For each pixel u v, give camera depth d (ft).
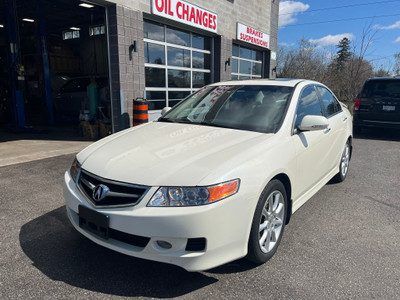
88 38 42.96
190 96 13.47
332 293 7.63
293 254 9.38
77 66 43.75
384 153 23.91
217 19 35.88
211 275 8.22
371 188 15.72
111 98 25.38
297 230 11.00
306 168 10.80
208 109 11.72
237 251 7.77
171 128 10.69
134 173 7.52
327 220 11.89
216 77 38.65
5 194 13.33
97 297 7.23
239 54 44.93
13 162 17.98
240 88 12.35
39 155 19.70
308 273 8.43
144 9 26.02
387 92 29.68
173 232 6.95
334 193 14.93
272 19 49.80
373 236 10.67
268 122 10.23
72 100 35.94
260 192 8.00
